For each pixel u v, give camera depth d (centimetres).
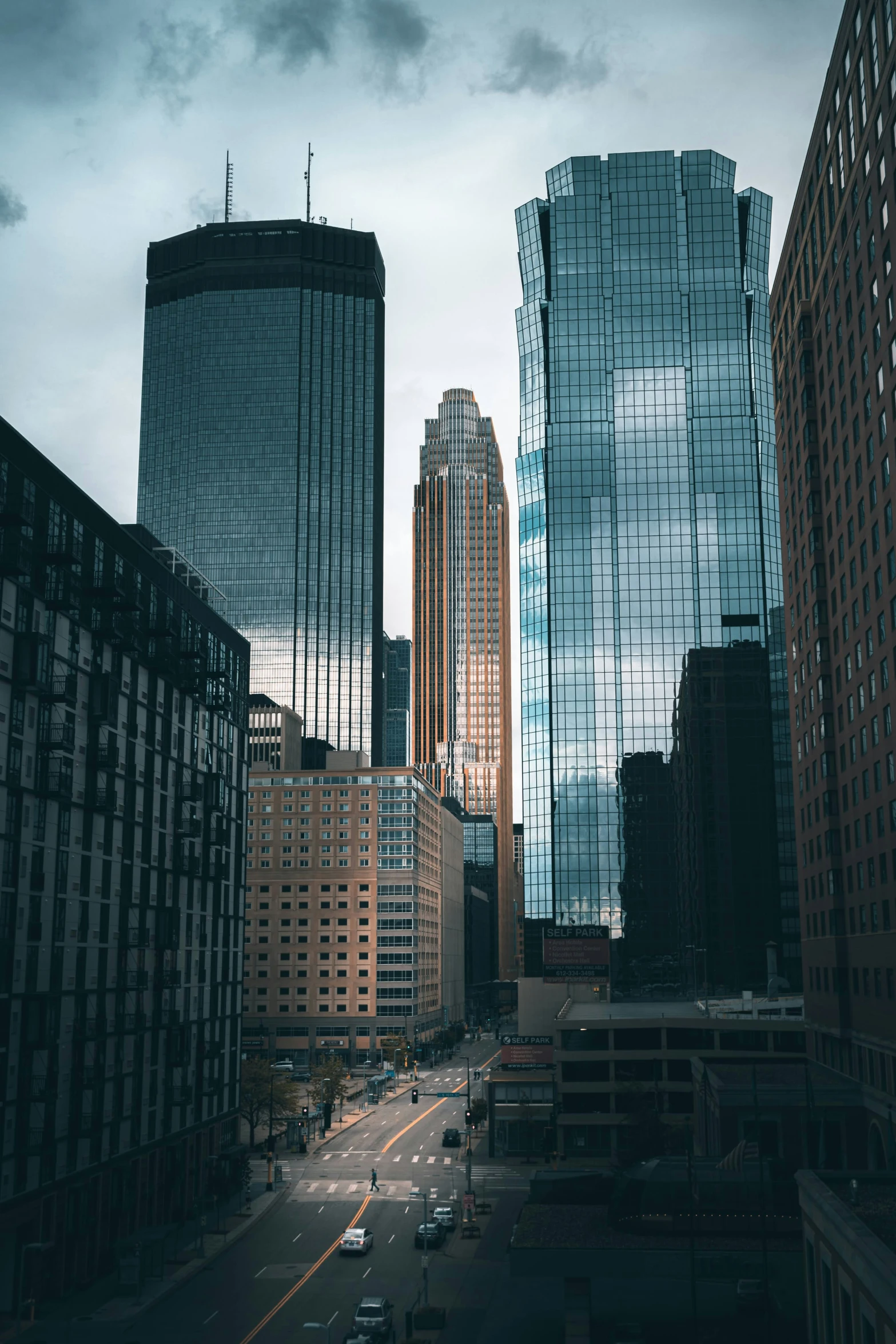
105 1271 7881
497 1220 9662
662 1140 10219
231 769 11088
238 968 11081
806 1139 7381
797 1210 5978
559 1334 6569
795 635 10719
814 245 9831
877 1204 4341
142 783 8869
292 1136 13388
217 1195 9950
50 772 7306
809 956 10269
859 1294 3772
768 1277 5662
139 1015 8506
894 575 7575
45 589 7412
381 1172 11894
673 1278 5688
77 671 7825
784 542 11238
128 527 11462
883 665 7938
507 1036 14438
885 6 7569
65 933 7506
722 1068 10219
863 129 8162
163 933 9106
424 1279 7250
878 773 8088
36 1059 7062
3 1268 6838
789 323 10856
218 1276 7956
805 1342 5469
